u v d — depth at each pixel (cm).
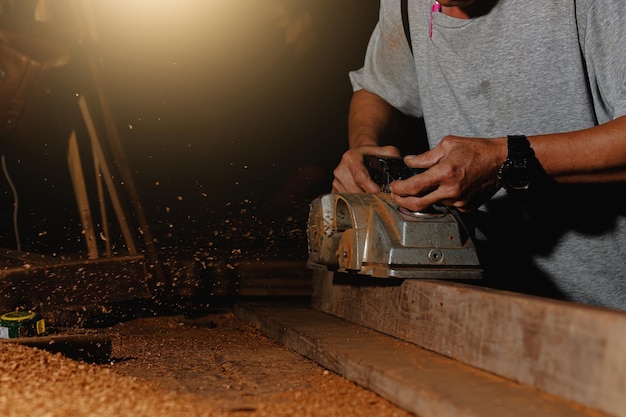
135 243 279
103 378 152
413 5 227
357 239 181
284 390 152
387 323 187
